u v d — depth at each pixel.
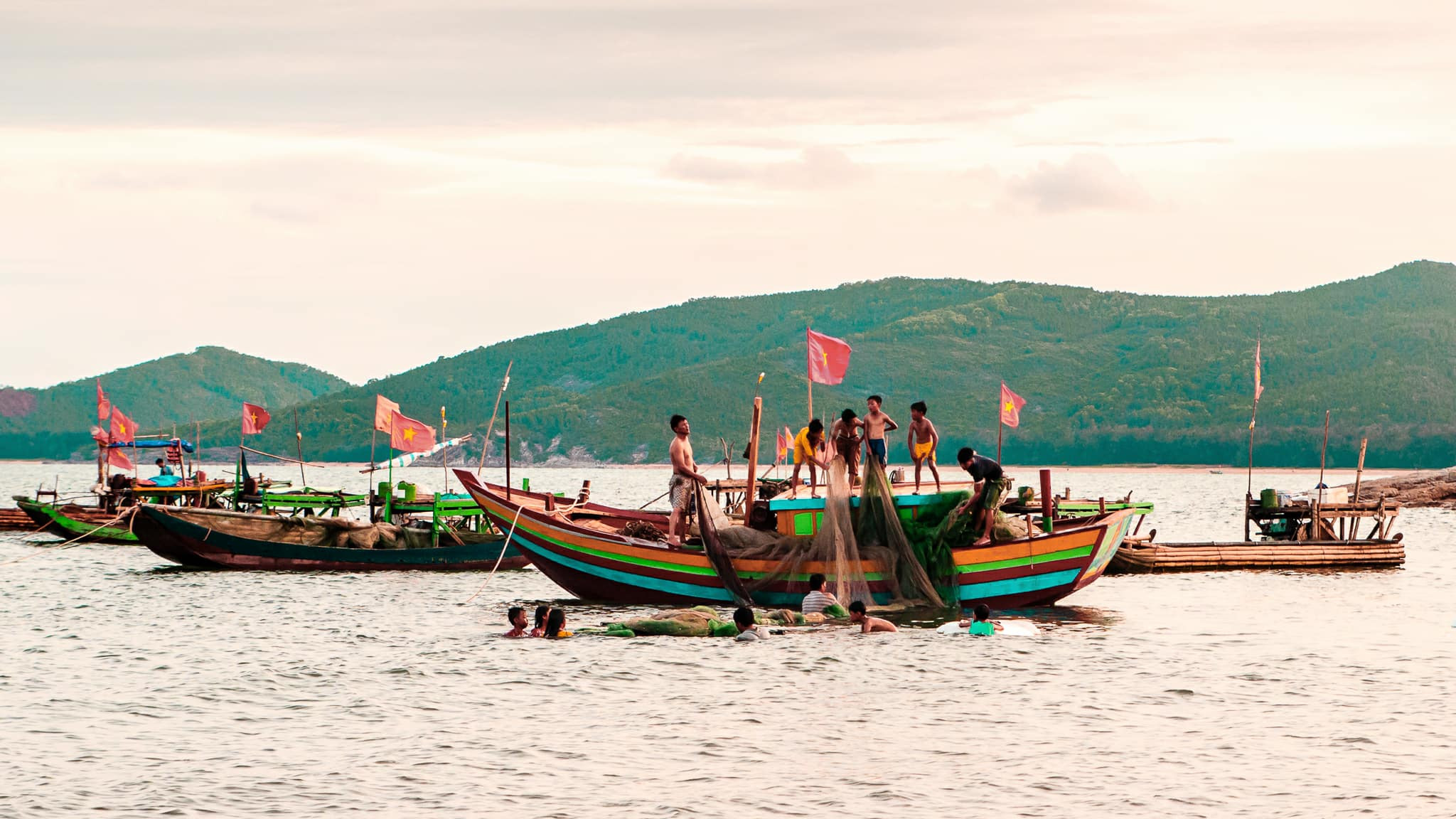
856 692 30.08
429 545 57.19
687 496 43.56
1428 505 121.00
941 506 42.03
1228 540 87.88
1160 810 21.52
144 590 49.47
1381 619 42.31
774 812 21.45
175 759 24.41
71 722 27.30
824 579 41.22
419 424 60.97
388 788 22.66
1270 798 22.12
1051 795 22.33
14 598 47.12
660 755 24.72
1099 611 44.12
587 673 32.25
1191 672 32.66
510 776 23.34
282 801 22.00
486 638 37.72
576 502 51.50
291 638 37.78
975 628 38.19
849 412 41.78
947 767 23.91
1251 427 62.28
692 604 43.38
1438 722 27.28
